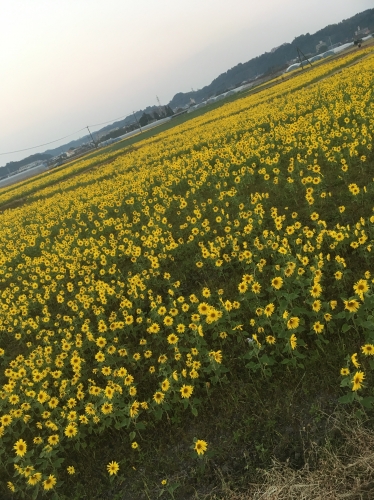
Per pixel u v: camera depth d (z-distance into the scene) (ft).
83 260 33.99
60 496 13.48
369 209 21.54
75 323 23.54
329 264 18.15
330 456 10.57
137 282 22.75
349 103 43.01
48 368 18.86
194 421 14.29
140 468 13.52
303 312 14.99
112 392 14.49
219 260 21.31
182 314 19.76
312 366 13.84
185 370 14.60
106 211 43.06
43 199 79.00
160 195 40.50
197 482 12.19
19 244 47.09
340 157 29.19
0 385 21.54
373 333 13.00
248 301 18.65
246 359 15.66
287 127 44.27
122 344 20.38
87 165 108.37
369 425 11.20
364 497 9.62
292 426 12.37
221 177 36.76
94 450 14.94
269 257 21.61
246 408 13.67
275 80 175.42
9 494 14.61
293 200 27.07
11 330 24.97
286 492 10.27
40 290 31.94
